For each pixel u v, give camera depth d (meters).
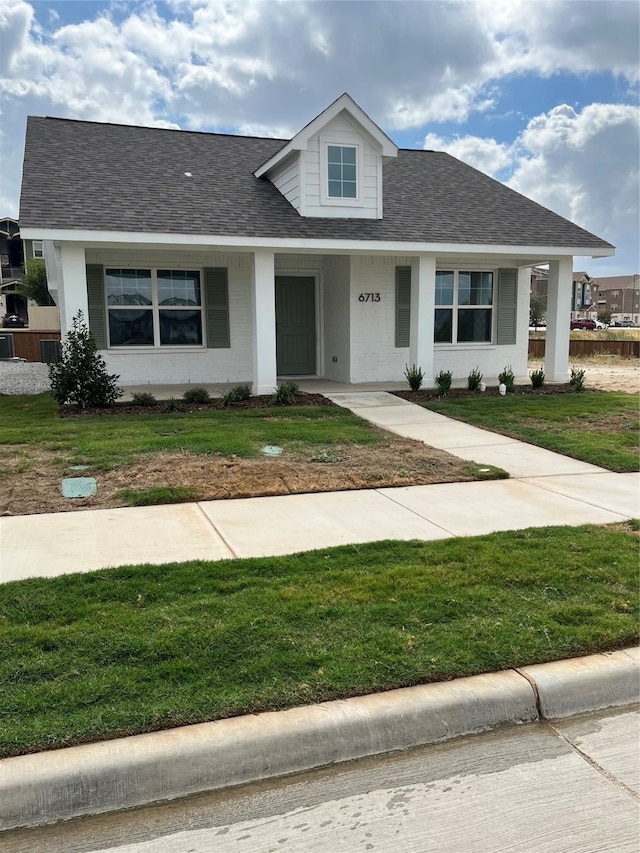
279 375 15.16
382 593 3.99
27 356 23.55
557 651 3.41
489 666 3.27
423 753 2.89
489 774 2.75
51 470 6.81
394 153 12.47
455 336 15.11
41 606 3.73
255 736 2.75
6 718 2.75
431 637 3.48
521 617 3.73
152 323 13.57
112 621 3.55
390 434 9.09
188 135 14.98
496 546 4.86
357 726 2.87
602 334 42.75
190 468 6.99
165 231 10.41
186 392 11.43
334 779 2.72
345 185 12.34
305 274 14.97
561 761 2.84
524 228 13.35
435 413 10.71
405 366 14.44
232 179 13.19
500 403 11.49
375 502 6.14
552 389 13.32
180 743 2.68
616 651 3.49
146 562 4.47
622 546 4.89
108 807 2.54
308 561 4.53
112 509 5.71
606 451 8.18
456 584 4.15
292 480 6.72
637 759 2.86
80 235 9.95
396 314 14.21
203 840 2.38
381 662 3.23
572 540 5.02
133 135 14.30
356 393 12.41
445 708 3.01
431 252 12.25
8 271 62.84
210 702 2.89
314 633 3.49
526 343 15.74
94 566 4.39
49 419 9.60
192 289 13.77
